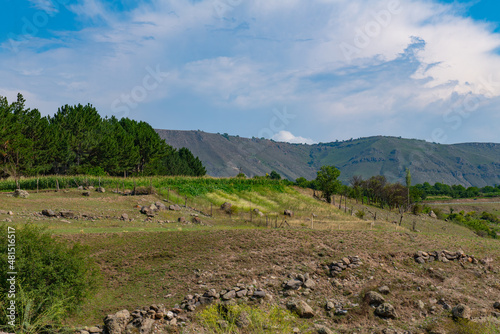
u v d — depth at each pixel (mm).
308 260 22234
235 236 25578
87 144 64688
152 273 19812
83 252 15250
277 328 14070
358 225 39500
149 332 13422
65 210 31250
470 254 25250
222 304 15867
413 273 21578
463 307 16516
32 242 13352
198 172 100812
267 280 19375
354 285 19281
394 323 15844
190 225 33938
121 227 28766
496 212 118312
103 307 15664
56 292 12875
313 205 57781
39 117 58844
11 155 48938
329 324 15547
